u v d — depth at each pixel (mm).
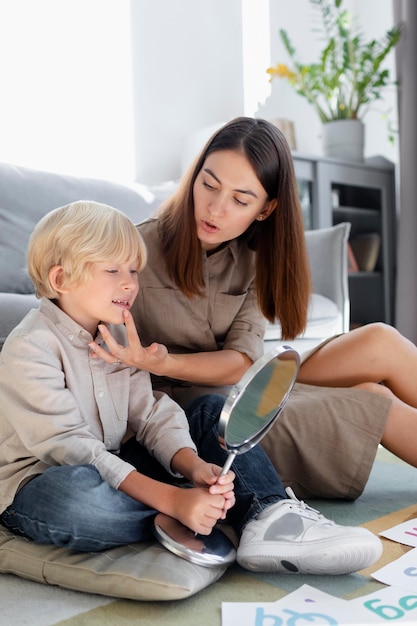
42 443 933
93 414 1050
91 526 889
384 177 3162
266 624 754
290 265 1247
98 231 1001
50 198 1951
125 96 2600
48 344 1004
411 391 1296
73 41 2438
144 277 1283
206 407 1117
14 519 962
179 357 1150
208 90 2871
